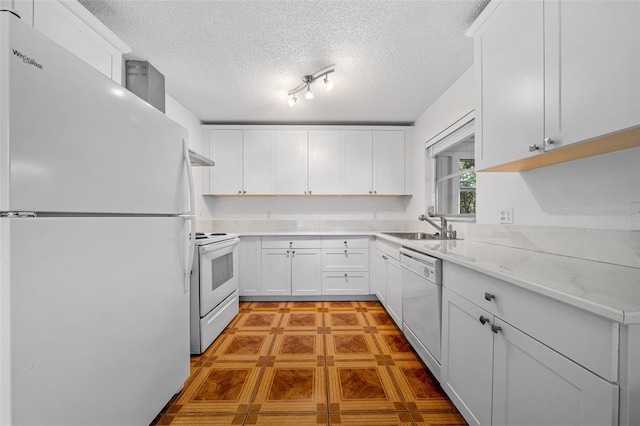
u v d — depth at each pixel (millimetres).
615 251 1116
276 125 3582
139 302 1155
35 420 735
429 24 1722
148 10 1599
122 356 1057
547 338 799
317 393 1566
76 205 855
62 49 807
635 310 584
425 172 3180
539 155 1188
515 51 1283
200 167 3400
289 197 3881
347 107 3090
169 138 1387
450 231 2412
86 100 888
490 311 1070
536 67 1159
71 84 834
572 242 1301
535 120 1169
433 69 2270
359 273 3309
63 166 812
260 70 2289
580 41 961
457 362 1335
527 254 1411
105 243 977
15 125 687
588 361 675
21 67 697
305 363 1887
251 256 3281
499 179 1838
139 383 1154
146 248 1204
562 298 722
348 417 1382
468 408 1232
